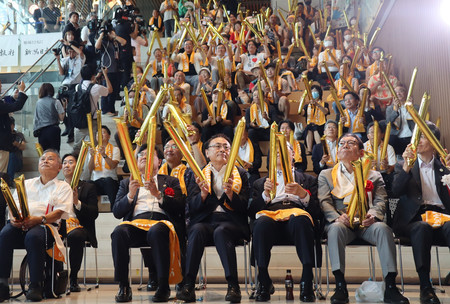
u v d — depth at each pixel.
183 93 7.63
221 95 7.04
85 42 9.24
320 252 4.04
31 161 7.46
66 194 4.24
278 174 4.19
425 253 3.59
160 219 4.08
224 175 3.89
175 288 4.55
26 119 7.70
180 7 12.10
